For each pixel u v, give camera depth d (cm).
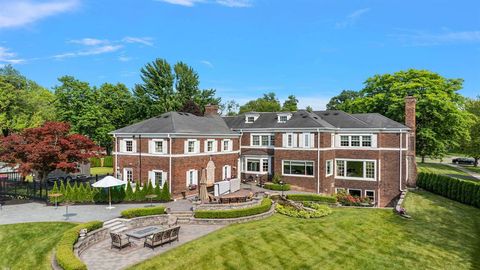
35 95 6181
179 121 3503
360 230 2253
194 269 1566
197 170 3409
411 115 3888
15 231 2038
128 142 3462
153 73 7000
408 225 2405
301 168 3738
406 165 3762
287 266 1652
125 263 1608
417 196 3450
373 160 3716
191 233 2119
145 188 2945
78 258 1539
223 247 1827
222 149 3859
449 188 3391
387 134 3684
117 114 6775
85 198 2816
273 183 3825
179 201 3027
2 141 2962
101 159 6419
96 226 2011
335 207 3052
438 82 4891
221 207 2697
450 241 2075
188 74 7350
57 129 3019
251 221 2444
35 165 2841
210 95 7762
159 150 3222
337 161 3912
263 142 4188
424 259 1786
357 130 3794
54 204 2745
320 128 3597
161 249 1805
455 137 4984
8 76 5866
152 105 6794
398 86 4956
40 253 1741
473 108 6862
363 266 1683
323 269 1636
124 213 2291
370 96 5706
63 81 5916
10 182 3794
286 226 2284
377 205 3691
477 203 2967
